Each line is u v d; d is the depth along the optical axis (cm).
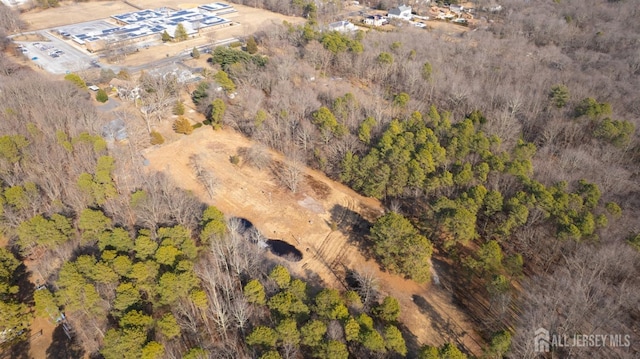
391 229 7681
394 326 6444
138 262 7069
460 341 6925
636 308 6750
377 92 13625
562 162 9800
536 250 8075
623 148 10300
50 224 7900
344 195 10412
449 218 7881
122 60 17600
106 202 8794
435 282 7994
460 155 9800
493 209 8275
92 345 6719
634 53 15088
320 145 11338
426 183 9162
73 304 6744
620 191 8894
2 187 9050
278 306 6512
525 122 11988
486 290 7794
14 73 15338
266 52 17900
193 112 13850
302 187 10644
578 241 7450
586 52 15950
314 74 15138
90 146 10394
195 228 8744
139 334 6009
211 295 7069
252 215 9725
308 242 8994
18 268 8106
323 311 6512
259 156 11275
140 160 11056
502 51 16312
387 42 16700
